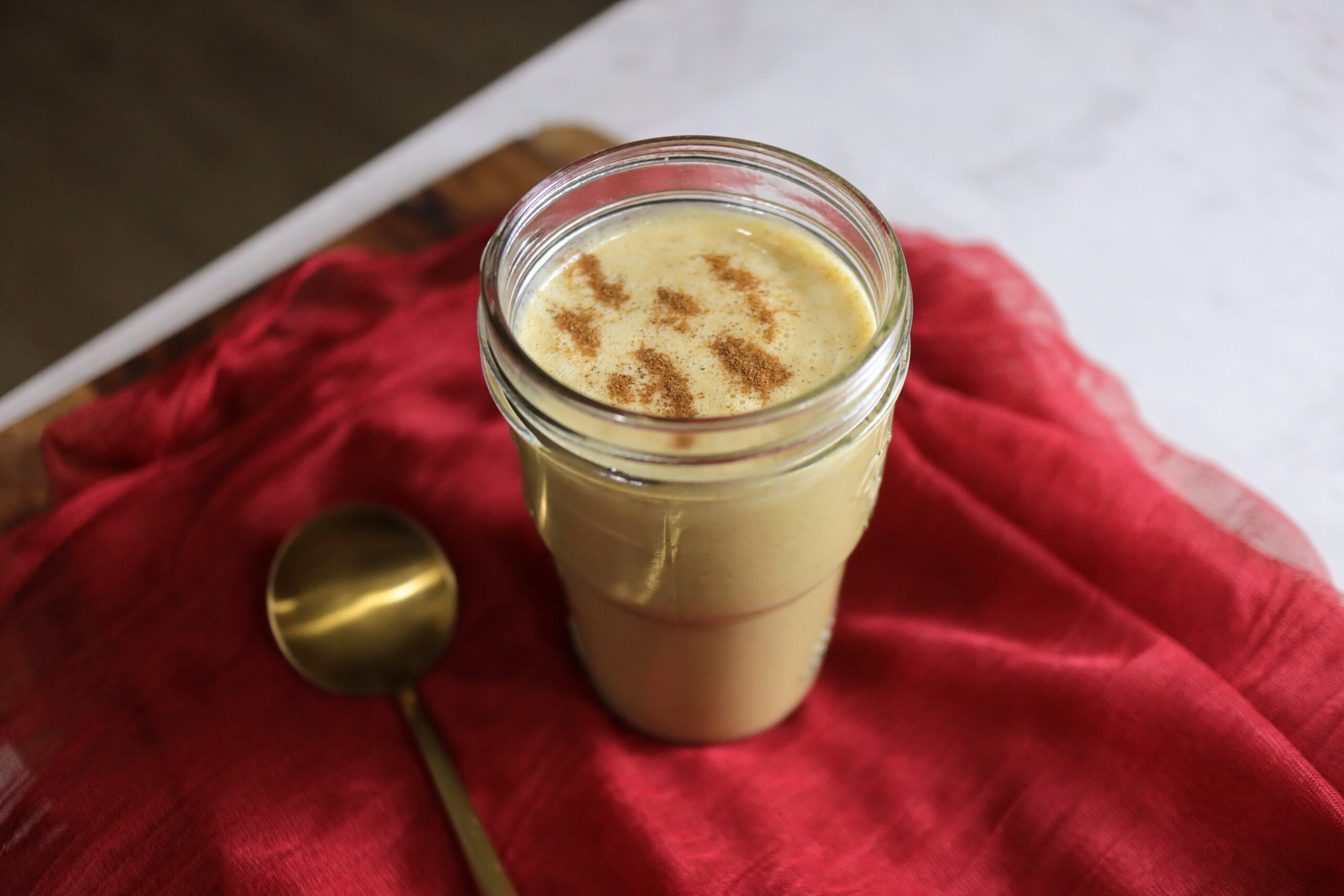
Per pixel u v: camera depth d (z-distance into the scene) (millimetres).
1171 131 544
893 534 446
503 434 466
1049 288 499
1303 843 375
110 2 1022
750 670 401
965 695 417
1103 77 565
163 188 891
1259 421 463
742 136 548
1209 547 415
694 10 601
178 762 409
